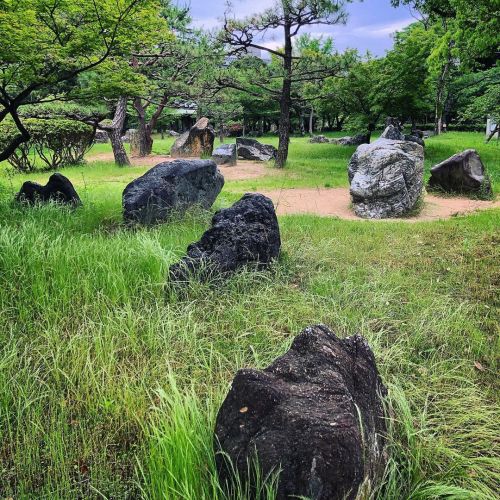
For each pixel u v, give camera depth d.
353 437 1.96
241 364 3.29
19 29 6.43
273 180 14.13
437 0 12.73
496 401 3.09
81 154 18.44
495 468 2.48
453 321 4.02
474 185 10.50
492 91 17.05
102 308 3.96
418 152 9.48
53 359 3.16
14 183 12.65
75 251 4.80
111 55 7.88
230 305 4.20
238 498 2.00
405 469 2.39
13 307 3.90
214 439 2.17
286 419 2.03
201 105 19.20
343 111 22.41
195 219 7.11
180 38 17.88
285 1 14.19
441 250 6.05
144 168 16.98
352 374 2.51
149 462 2.30
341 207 10.11
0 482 2.36
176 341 3.55
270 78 16.98
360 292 4.57
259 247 5.05
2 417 2.73
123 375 3.01
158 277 4.43
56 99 8.16
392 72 18.97
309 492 1.90
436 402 2.95
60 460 2.43
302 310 4.14
